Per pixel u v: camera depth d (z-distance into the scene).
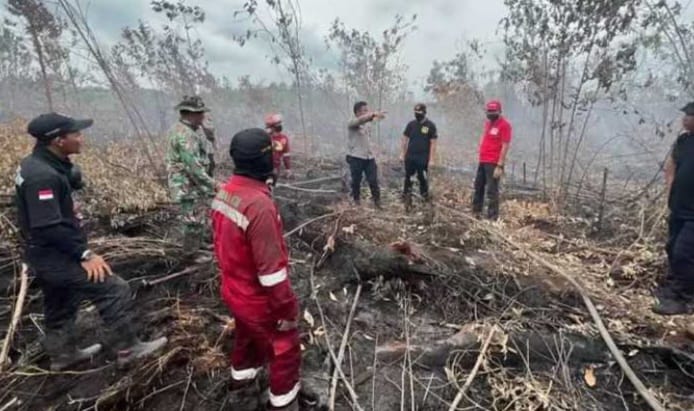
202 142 3.58
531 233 4.40
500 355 2.44
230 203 1.83
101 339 2.54
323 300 3.06
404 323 2.81
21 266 3.21
